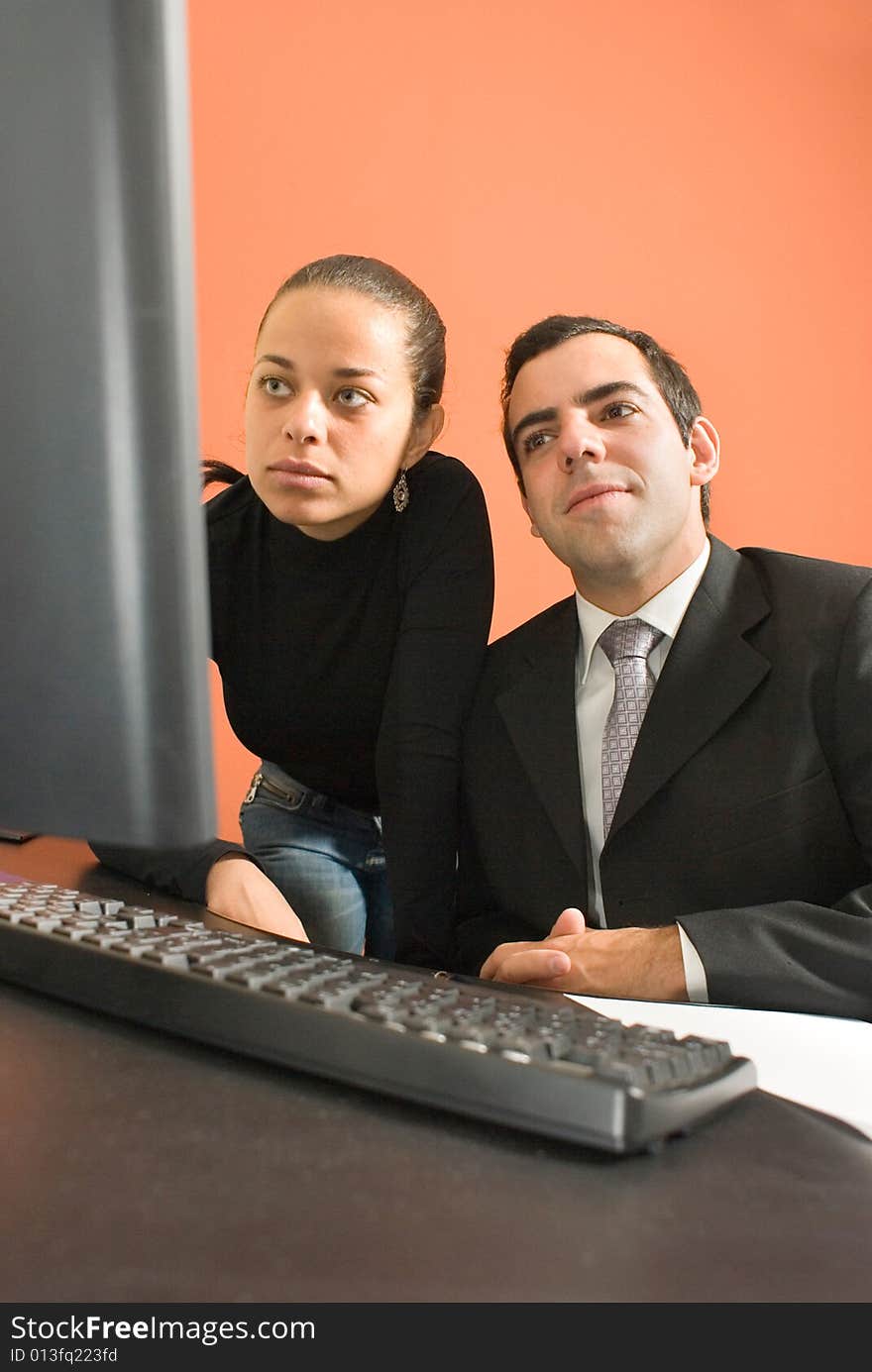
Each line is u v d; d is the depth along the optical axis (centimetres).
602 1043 46
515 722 120
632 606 119
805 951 84
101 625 42
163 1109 45
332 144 253
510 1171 40
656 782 110
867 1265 34
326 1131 43
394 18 257
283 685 151
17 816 44
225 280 246
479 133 265
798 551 305
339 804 159
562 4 273
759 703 111
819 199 304
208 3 242
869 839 105
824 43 303
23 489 43
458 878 130
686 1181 40
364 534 144
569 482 116
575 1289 32
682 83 287
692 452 126
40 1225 35
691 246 288
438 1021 47
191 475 41
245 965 55
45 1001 60
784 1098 50
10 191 41
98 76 39
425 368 142
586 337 119
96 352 40
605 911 112
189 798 42
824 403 306
